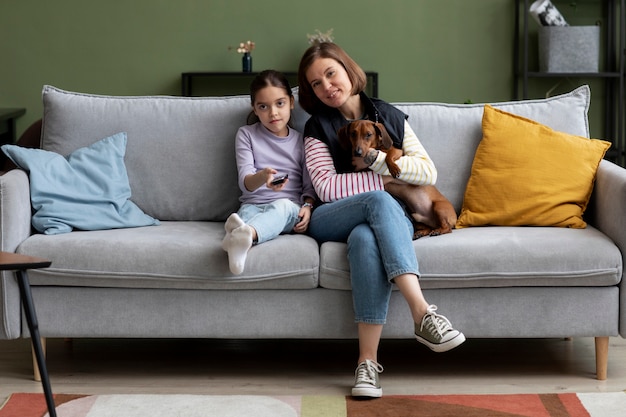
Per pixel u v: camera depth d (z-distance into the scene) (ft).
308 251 8.71
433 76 18.60
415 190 9.56
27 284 6.94
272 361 9.70
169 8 18.33
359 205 8.77
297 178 9.95
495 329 8.83
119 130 10.45
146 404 8.21
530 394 8.46
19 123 18.51
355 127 9.30
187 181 10.40
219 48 18.44
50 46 18.34
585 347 10.14
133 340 10.55
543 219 9.64
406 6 18.39
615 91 18.37
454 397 8.41
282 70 18.56
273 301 8.79
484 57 18.52
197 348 10.21
